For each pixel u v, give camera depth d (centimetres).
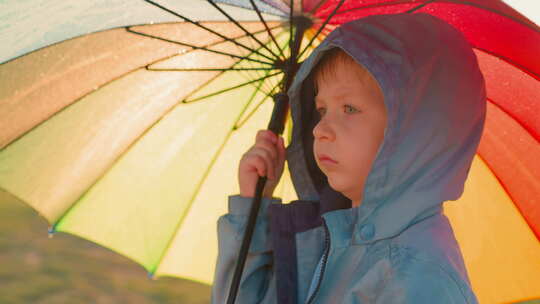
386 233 134
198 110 197
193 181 201
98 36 181
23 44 181
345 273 140
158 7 178
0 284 459
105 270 501
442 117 136
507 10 137
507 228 195
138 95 191
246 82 196
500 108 175
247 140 203
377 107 141
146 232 198
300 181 182
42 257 513
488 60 167
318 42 189
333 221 146
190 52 190
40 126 186
